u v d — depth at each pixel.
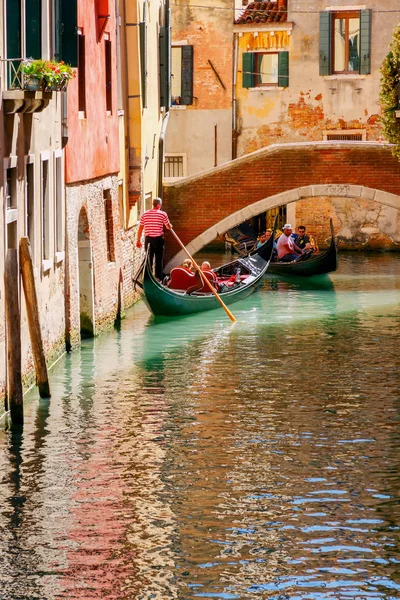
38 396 19.30
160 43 35.22
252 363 22.11
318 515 13.34
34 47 19.38
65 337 23.19
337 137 42.03
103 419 17.72
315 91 41.91
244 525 13.02
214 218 35.62
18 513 13.44
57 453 15.88
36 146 20.17
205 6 42.22
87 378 20.73
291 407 18.44
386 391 19.48
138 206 31.81
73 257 23.52
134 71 30.31
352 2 41.25
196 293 29.81
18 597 11.16
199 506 13.67
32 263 18.58
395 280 34.81
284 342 24.48
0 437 16.72
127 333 26.03
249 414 18.02
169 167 43.16
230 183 35.44
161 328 26.73
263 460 15.52
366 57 41.25
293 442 16.38
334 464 15.31
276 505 13.69
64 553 12.20
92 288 24.98
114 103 28.05
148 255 27.81
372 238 42.44
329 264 35.78
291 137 42.31
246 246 40.81
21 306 19.05
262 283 35.09
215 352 23.36
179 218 35.72
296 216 42.91
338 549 12.31
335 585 11.41
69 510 13.54
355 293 32.22
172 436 16.73
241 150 42.75
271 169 35.22
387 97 32.94
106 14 25.91
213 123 42.69
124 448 16.14
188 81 42.62
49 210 21.33
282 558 12.07
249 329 26.38
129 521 13.18
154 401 18.91
